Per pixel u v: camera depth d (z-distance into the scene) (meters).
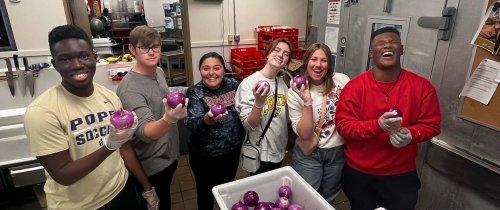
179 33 5.04
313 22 2.57
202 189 1.70
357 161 1.36
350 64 2.14
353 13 2.04
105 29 4.53
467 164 1.43
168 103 1.00
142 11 6.36
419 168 1.71
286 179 1.27
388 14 1.77
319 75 1.42
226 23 4.13
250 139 1.50
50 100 0.89
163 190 1.51
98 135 1.00
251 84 1.45
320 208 1.09
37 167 1.97
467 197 1.46
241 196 1.19
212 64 1.45
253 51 4.04
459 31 1.40
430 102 1.24
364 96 1.27
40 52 2.97
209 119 1.38
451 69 1.46
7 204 2.08
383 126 1.10
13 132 1.77
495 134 1.30
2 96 1.82
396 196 1.30
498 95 1.26
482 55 1.30
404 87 1.24
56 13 2.99
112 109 1.07
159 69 1.55
